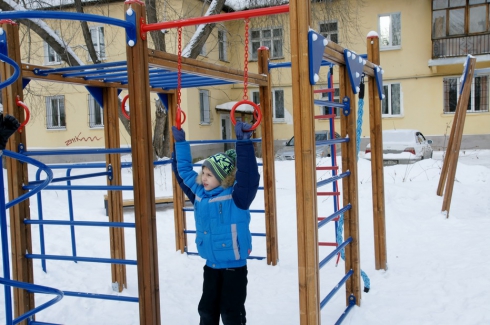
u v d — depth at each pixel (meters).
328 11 13.48
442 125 18.95
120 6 16.06
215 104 20.05
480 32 17.88
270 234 5.11
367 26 19.31
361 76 3.90
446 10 18.28
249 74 4.62
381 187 4.54
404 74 19.20
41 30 10.91
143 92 2.93
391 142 14.02
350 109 3.61
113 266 4.44
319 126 19.59
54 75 3.78
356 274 3.68
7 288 2.44
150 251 2.94
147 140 2.95
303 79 2.58
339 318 3.41
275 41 20.03
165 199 8.45
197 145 18.27
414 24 18.86
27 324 3.39
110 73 3.99
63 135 19.34
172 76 4.27
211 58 18.70
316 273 2.69
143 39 2.93
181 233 5.70
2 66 3.34
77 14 2.54
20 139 3.35
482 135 18.62
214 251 2.74
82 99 18.97
